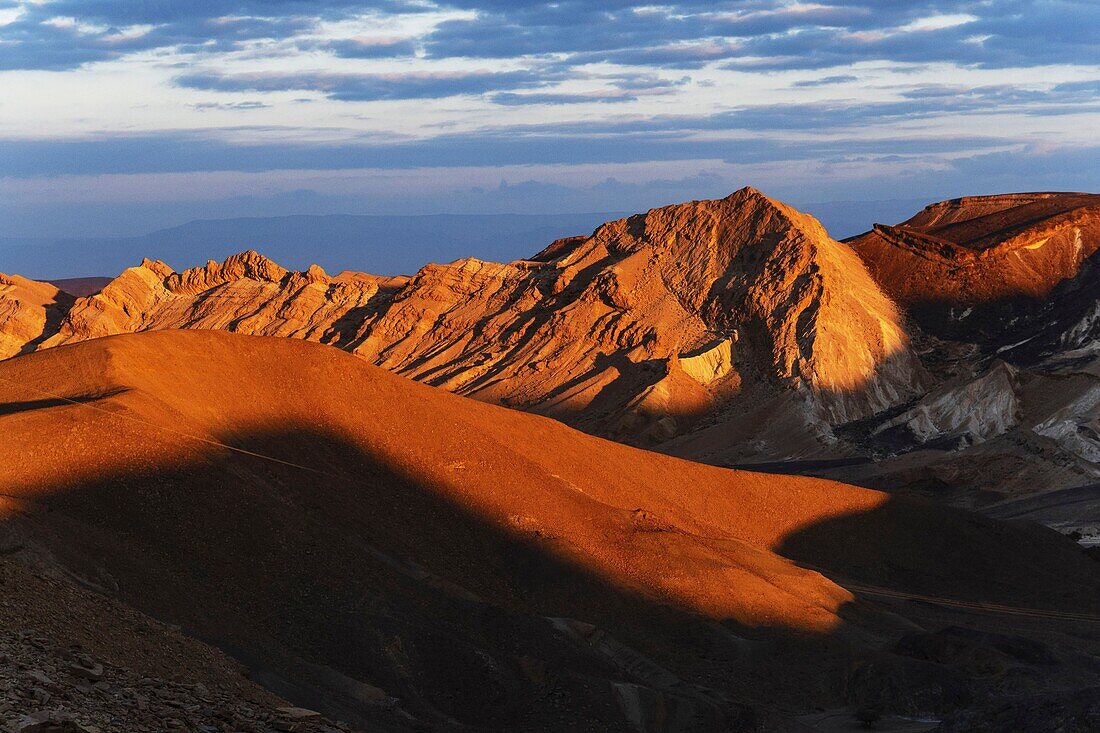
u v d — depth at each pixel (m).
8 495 48.56
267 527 53.44
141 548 48.78
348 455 65.19
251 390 66.12
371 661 48.31
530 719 47.94
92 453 53.12
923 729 53.97
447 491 66.12
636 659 56.41
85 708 20.59
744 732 51.75
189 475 54.38
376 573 53.97
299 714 25.92
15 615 27.16
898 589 85.75
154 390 61.31
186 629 43.22
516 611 56.78
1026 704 51.88
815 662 62.50
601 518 69.88
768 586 67.88
